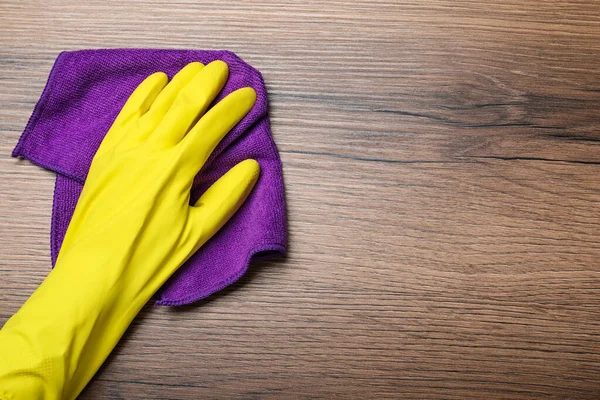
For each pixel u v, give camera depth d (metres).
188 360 0.77
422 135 0.80
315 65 0.81
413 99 0.81
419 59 0.82
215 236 0.77
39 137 0.78
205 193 0.76
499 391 0.78
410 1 0.82
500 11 0.82
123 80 0.79
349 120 0.80
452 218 0.79
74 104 0.78
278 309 0.78
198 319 0.77
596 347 0.78
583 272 0.79
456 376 0.78
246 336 0.77
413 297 0.78
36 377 0.69
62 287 0.71
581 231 0.80
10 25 0.81
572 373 0.78
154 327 0.77
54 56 0.81
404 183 0.80
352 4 0.82
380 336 0.78
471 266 0.79
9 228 0.78
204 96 0.76
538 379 0.78
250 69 0.78
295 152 0.80
